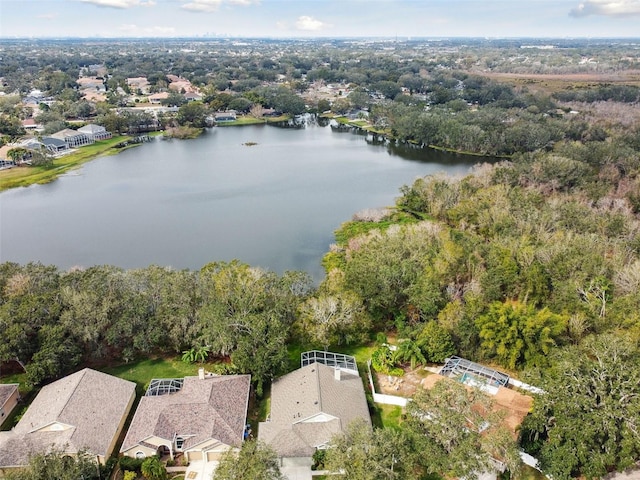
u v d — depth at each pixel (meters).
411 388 69.88
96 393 62.91
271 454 49.94
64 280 80.75
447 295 83.44
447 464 48.91
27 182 180.12
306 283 87.94
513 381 69.19
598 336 63.00
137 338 71.81
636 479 51.50
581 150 163.25
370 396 68.12
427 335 74.25
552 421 55.03
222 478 46.97
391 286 84.50
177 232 137.25
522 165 151.75
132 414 65.06
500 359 72.50
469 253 92.31
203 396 62.09
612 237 106.19
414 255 91.69
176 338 74.25
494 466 50.53
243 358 67.69
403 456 49.12
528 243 96.88
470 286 85.44
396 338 82.69
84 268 113.69
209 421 58.66
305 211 152.38
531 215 113.38
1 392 65.00
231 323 71.19
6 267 84.06
